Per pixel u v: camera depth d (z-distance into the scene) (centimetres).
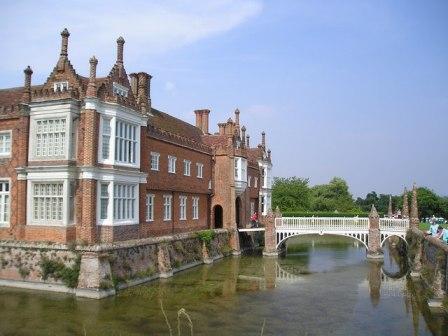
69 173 2345
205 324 1786
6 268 2380
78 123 2436
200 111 5141
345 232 3997
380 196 12488
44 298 2119
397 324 1847
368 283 2798
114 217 2505
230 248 4172
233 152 4384
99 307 1986
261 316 1941
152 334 1630
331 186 10331
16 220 2495
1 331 1628
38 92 2469
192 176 3925
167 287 2489
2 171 2584
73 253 2236
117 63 2733
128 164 2656
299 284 2738
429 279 2430
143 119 2869
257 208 5600
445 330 1756
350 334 1698
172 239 3044
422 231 3198
